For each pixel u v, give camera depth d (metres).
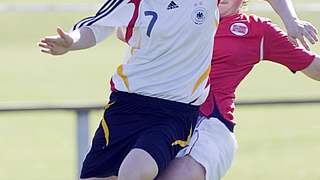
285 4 17.12
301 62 18.14
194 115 16.69
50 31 84.25
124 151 16.55
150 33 16.05
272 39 18.02
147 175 15.54
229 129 17.77
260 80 63.03
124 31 16.34
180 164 16.58
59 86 60.59
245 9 18.59
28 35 82.62
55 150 39.97
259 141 41.88
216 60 17.86
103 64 70.19
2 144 41.34
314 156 38.75
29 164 37.31
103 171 16.89
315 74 18.36
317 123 46.41
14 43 79.06
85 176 17.08
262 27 18.03
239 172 35.31
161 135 16.05
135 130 16.34
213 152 17.05
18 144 41.34
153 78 16.25
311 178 34.72
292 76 64.81
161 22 15.98
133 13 16.05
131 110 16.42
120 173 15.65
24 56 73.00
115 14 16.02
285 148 40.38
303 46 17.45
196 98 16.50
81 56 73.44
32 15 90.00
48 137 42.75
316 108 49.38
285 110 49.16
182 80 16.25
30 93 57.78
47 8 89.50
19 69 67.19
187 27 16.05
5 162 37.72
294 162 37.44
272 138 42.62
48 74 65.31
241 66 17.95
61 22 87.50
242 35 17.94
